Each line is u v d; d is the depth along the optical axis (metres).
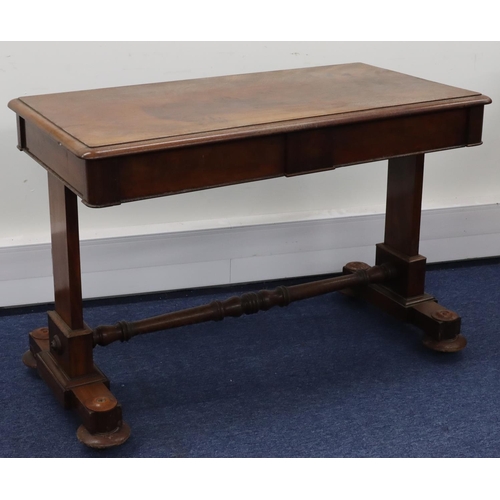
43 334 3.32
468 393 3.21
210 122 2.83
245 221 3.79
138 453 2.94
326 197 3.91
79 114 2.91
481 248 4.10
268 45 3.67
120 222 3.71
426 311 3.45
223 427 3.05
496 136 4.03
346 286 3.52
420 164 3.40
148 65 3.58
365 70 3.42
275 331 3.57
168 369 3.34
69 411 3.12
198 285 3.81
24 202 3.60
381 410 3.13
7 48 3.43
